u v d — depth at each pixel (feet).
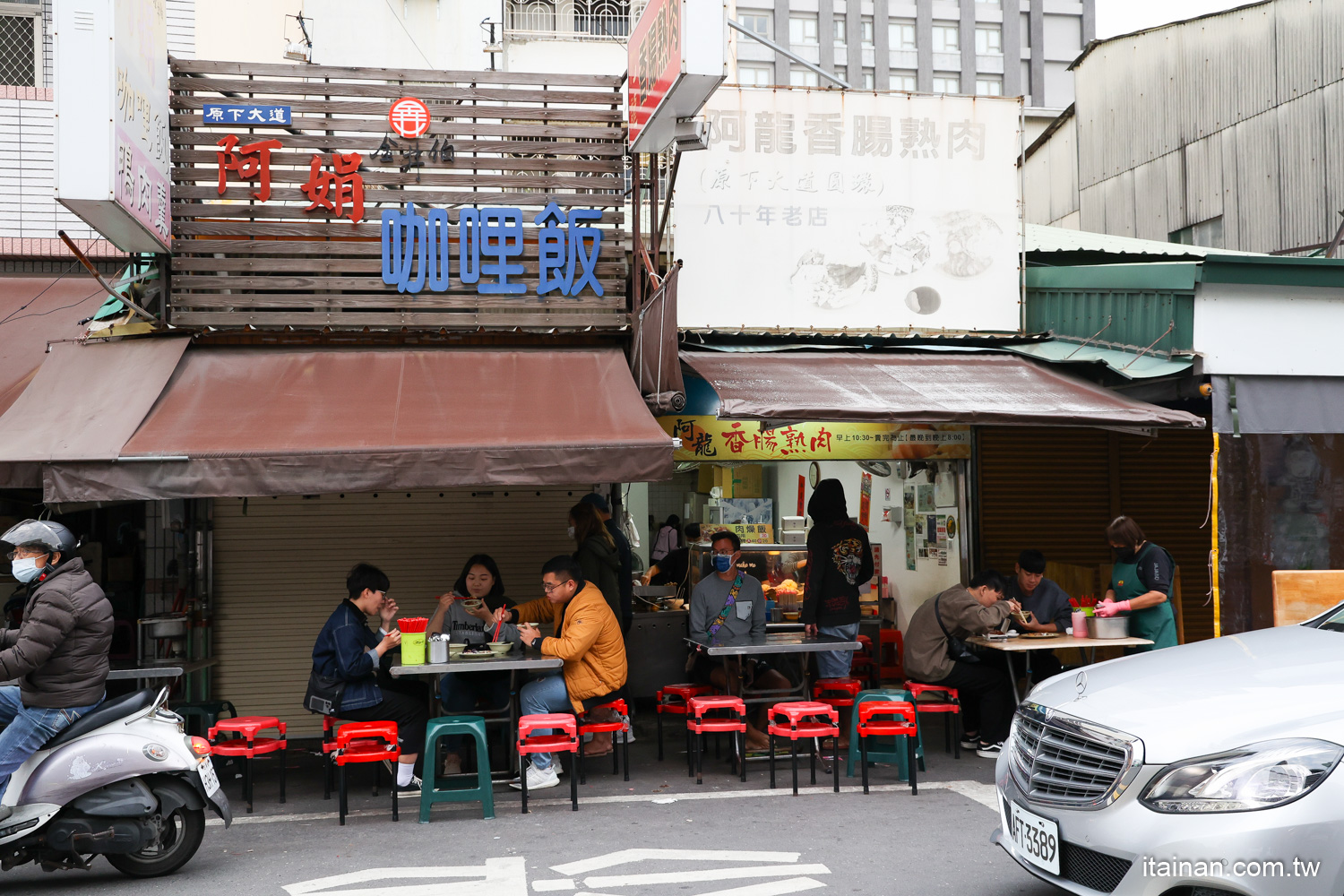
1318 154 47.75
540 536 31.91
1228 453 26.50
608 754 27.25
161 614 27.58
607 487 32.76
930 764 25.67
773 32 149.79
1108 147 62.44
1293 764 11.69
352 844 19.74
